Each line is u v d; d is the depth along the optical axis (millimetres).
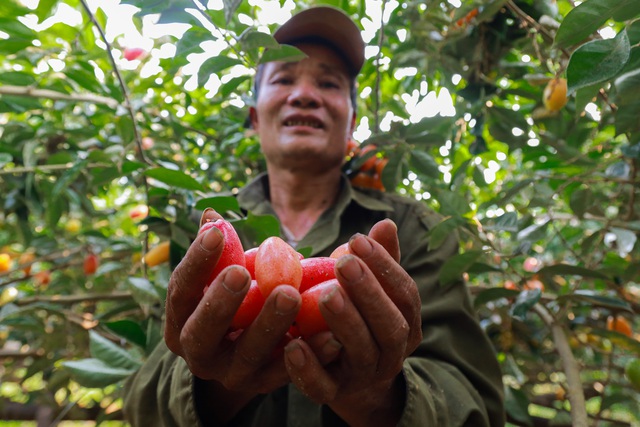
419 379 1098
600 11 905
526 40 1829
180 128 2359
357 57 1772
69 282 2787
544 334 2016
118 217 3307
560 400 2201
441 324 1354
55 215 2266
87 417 2428
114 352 1584
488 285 2355
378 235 814
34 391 2535
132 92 2338
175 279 741
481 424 1165
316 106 1686
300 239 1679
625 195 1903
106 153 1846
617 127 1260
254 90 2000
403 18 1969
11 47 1788
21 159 2289
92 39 2160
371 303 719
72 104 2131
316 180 1755
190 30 1289
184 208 1667
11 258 2826
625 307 1650
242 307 762
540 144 1963
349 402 943
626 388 2158
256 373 821
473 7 1679
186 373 1079
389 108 2336
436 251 1499
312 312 763
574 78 843
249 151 2406
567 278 2299
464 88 1921
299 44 1759
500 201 1697
